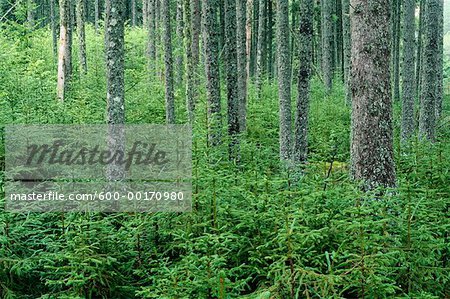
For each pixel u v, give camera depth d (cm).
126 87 1675
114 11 874
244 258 603
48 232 708
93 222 598
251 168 821
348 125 1791
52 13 2938
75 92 1578
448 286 551
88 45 2483
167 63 1407
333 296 473
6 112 1007
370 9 727
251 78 2805
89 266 547
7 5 2711
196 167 693
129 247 651
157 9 2738
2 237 593
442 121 1848
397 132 1488
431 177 787
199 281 480
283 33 1229
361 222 504
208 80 1145
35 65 1446
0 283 591
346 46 2261
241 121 1512
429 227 559
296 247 504
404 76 1454
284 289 494
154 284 528
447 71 5519
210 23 1135
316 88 2527
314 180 735
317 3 2862
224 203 640
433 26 1362
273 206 606
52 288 606
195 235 638
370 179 731
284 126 1238
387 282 532
